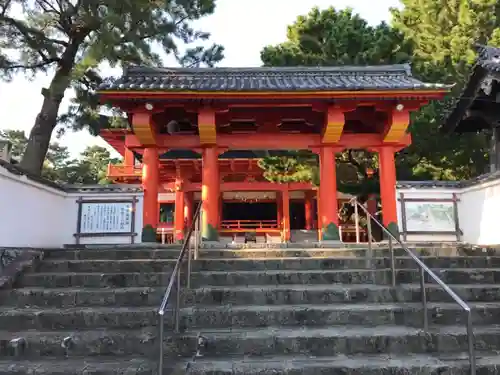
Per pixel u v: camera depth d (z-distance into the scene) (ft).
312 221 82.94
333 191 35.22
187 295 20.42
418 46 54.54
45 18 50.21
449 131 40.45
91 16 45.16
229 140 36.09
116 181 80.48
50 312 18.58
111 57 43.78
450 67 49.60
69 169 96.99
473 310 19.19
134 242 34.42
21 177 26.81
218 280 22.36
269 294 20.61
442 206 34.83
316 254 26.84
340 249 27.09
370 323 18.84
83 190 35.19
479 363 15.40
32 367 15.31
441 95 31.96
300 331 17.80
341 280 22.68
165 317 18.48
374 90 31.14
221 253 26.76
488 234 30.94
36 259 24.44
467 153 49.62
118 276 22.15
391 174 35.45
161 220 97.09
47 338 16.90
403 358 16.10
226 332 17.66
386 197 35.04
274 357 16.39
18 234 26.61
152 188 35.14
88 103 54.29
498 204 29.73
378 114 35.81
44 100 50.19
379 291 20.90
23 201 27.37
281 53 46.75
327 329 18.12
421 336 17.02
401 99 32.17
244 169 72.38
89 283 22.02
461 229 34.40
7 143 52.70
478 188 32.30
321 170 36.04
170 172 75.36
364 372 15.06
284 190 77.05
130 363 15.72
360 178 50.39
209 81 35.83
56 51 48.26
